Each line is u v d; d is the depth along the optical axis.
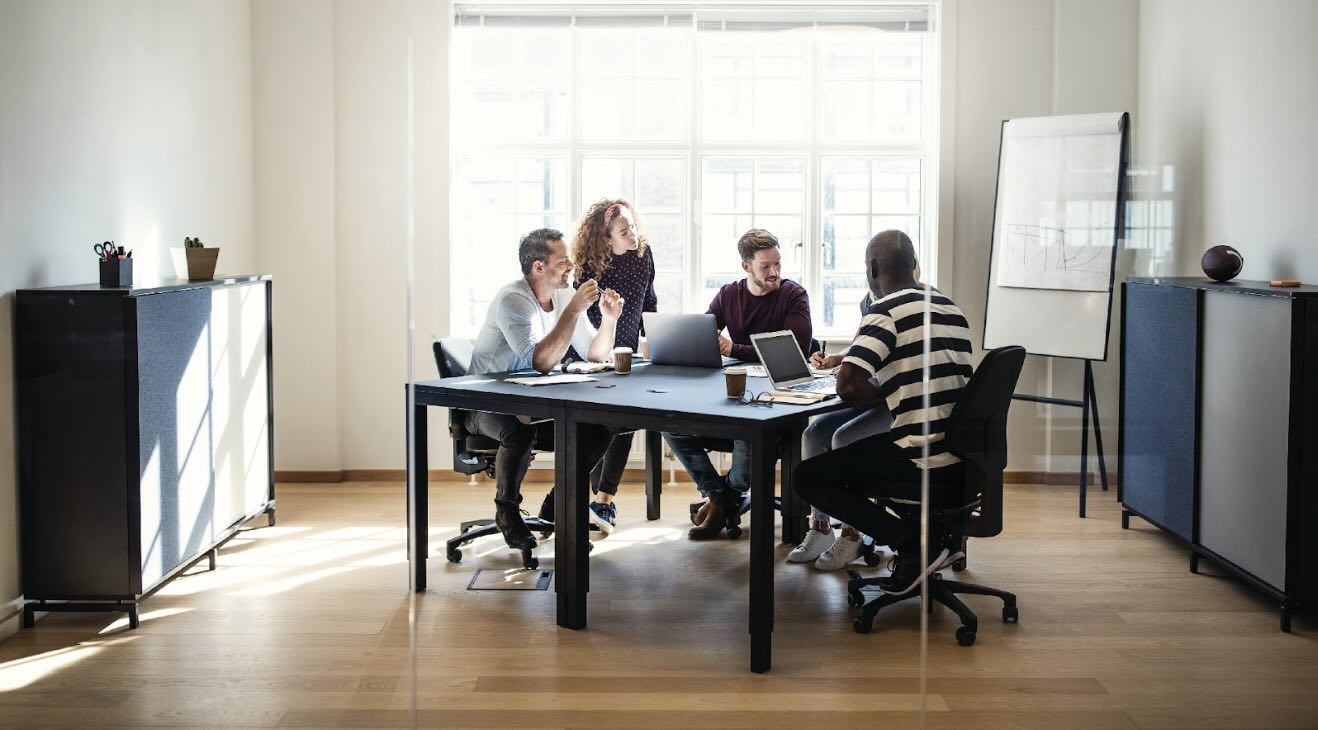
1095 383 3.32
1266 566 3.26
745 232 5.25
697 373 4.27
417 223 5.76
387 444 5.89
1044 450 3.35
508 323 4.23
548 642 3.55
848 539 4.21
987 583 3.44
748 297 4.85
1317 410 3.25
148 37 4.65
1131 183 3.26
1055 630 3.34
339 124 5.77
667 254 5.73
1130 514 3.33
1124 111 3.26
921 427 3.47
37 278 3.82
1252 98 3.20
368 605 3.90
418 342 5.80
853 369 3.53
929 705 3.06
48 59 3.90
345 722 2.98
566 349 4.24
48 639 3.59
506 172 5.78
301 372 5.84
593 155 5.73
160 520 3.86
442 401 3.95
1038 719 2.97
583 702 3.10
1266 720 3.00
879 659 3.36
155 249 4.72
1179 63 3.22
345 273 5.82
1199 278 3.25
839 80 5.53
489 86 5.75
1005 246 3.38
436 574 4.24
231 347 4.50
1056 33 3.28
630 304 4.93
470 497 5.29
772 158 5.62
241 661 3.39
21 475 3.68
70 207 4.04
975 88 3.36
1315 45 3.18
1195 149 3.23
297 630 3.65
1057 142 3.31
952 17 3.46
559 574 3.66
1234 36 3.17
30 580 3.70
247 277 4.66
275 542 4.72
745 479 4.56
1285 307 3.22
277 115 5.75
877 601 3.59
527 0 5.68
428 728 2.95
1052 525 3.37
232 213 5.52
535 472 5.43
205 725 2.96
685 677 3.27
